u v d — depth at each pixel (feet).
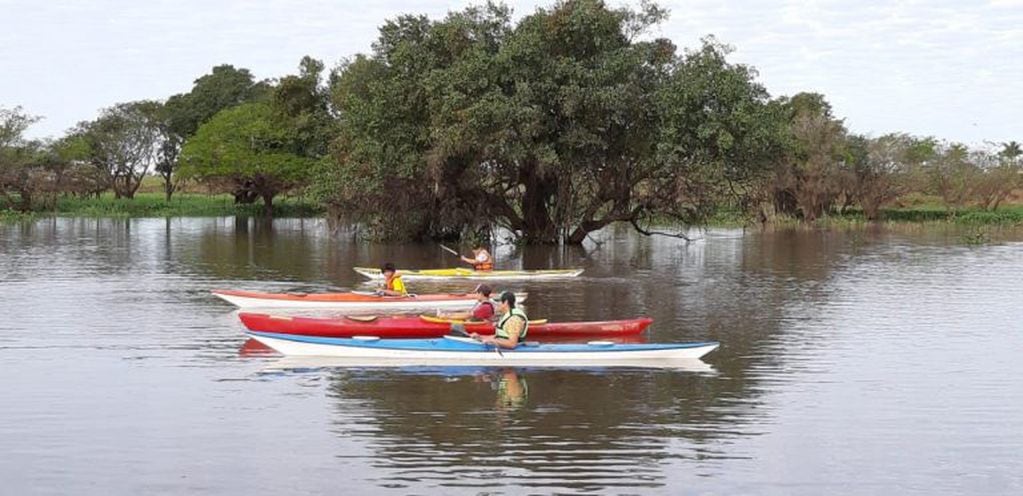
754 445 38.86
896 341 62.90
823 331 67.00
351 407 44.34
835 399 46.52
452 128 137.08
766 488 33.88
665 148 136.77
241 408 44.24
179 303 80.07
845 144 264.52
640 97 141.79
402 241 163.84
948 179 283.18
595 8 139.64
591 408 44.34
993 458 37.35
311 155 269.03
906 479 34.94
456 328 57.57
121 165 327.47
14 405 44.83
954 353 58.65
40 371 52.29
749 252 146.30
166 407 44.50
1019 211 277.03
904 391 48.29
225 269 112.06
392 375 50.75
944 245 163.63
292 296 76.95
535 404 44.93
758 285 97.71
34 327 67.05
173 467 35.99
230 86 324.19
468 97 139.85
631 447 38.45
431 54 151.33
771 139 141.18
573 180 153.79
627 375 51.19
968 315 75.25
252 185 290.35
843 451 38.14
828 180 252.01
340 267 115.24
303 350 55.31
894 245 163.02
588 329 60.29
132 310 75.72
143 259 126.41
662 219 171.63
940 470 35.94
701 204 151.02
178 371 52.08
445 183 153.89
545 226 159.53
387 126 150.71
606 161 148.87
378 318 58.54
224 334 63.98
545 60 140.46
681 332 66.54
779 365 54.60
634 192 157.17
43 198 275.80
